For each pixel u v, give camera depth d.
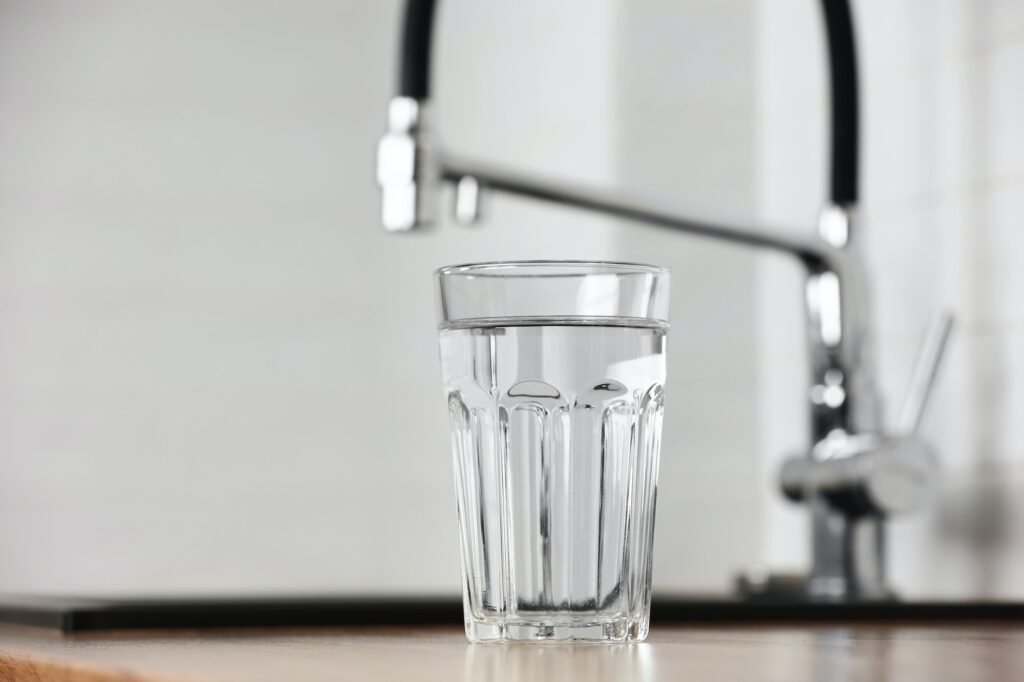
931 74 1.67
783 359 1.87
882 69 1.72
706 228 1.53
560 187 1.49
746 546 1.89
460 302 1.04
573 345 1.02
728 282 1.93
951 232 1.64
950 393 1.64
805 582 1.60
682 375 1.97
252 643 1.06
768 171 1.89
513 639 1.03
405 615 1.21
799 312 1.85
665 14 2.00
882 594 1.54
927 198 1.67
